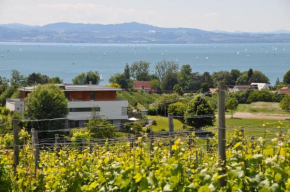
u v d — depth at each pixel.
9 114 68.62
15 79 160.50
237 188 9.09
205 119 69.06
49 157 19.86
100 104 78.00
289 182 8.38
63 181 13.85
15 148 17.62
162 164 11.32
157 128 72.31
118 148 16.45
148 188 10.57
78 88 79.81
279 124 10.54
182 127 71.19
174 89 140.12
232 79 180.00
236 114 72.50
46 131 60.34
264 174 9.05
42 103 64.75
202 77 178.62
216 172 9.59
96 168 13.79
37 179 15.29
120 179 11.37
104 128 58.25
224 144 10.61
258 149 10.27
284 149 9.11
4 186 15.64
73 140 42.03
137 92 112.88
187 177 10.66
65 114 67.12
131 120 77.81
